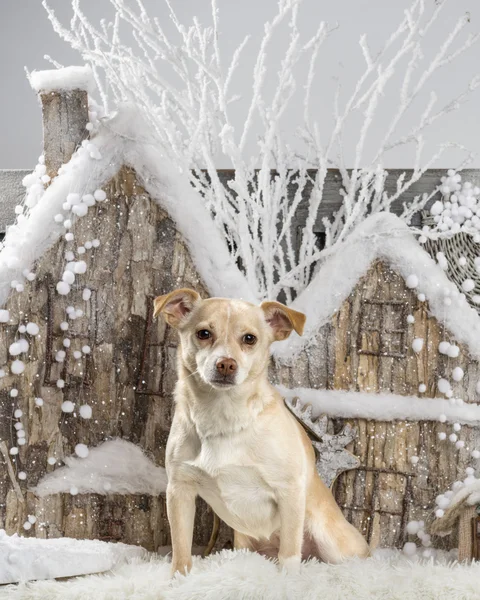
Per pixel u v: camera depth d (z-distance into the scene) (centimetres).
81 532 235
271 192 281
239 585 170
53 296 239
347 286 246
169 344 242
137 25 258
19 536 226
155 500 238
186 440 200
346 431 240
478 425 238
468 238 257
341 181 282
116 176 243
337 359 246
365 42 263
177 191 244
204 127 265
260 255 261
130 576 193
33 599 176
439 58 256
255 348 195
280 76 263
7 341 236
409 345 242
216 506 206
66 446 239
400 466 240
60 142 246
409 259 243
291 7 265
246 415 194
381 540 240
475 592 172
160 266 244
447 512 217
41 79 245
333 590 172
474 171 271
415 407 240
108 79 289
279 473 195
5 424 236
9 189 294
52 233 239
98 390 241
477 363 239
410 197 276
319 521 212
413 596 171
